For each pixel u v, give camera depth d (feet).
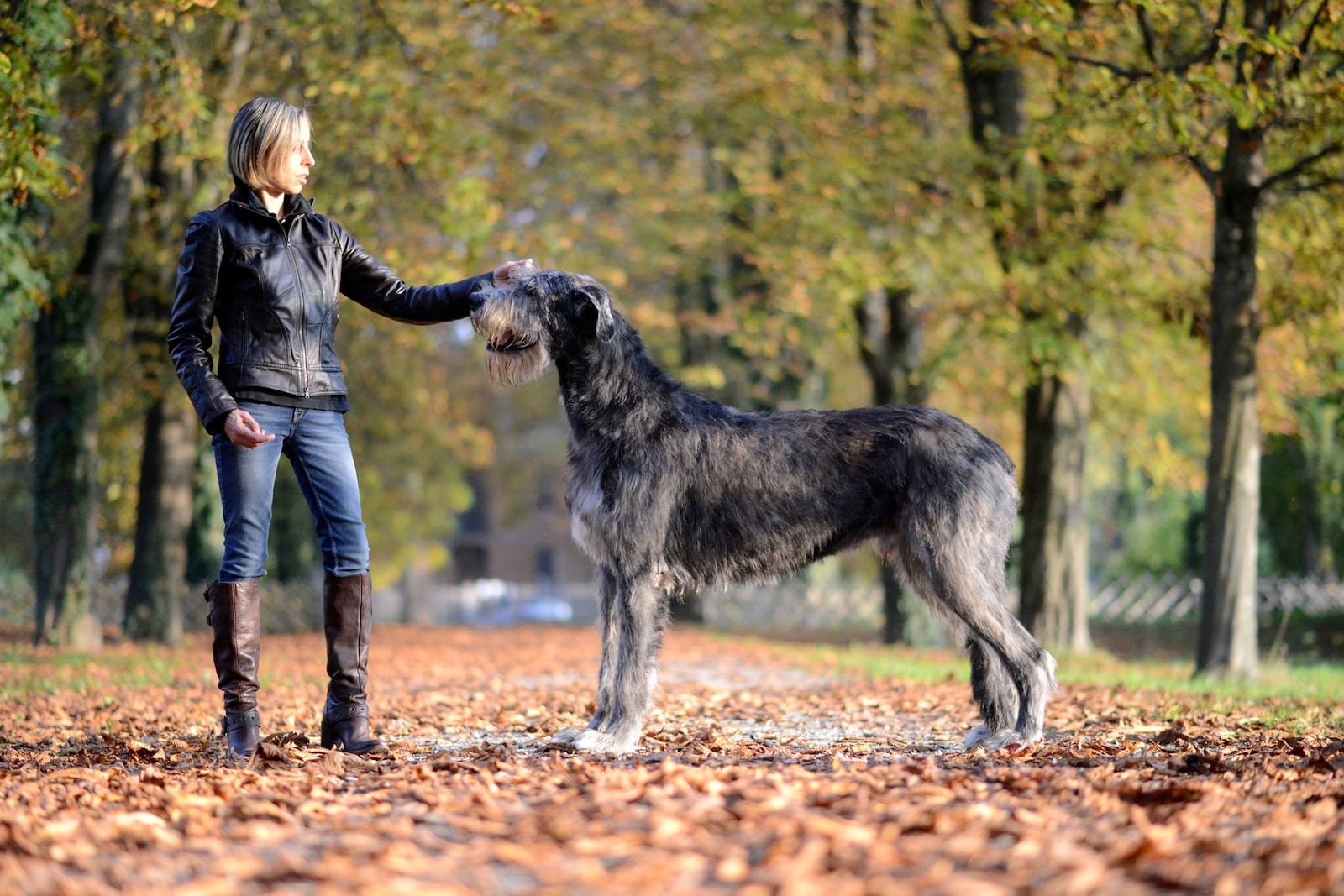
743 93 61.67
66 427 57.00
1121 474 108.78
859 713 30.94
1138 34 45.70
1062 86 43.55
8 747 24.32
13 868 12.25
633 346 22.39
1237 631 42.78
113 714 30.63
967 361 68.08
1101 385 64.85
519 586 221.05
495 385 22.45
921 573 22.07
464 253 56.08
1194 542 104.37
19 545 97.09
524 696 35.27
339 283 21.70
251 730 20.81
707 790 15.49
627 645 21.68
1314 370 58.59
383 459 113.80
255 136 20.56
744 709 31.76
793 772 17.06
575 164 67.72
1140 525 114.62
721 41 64.18
